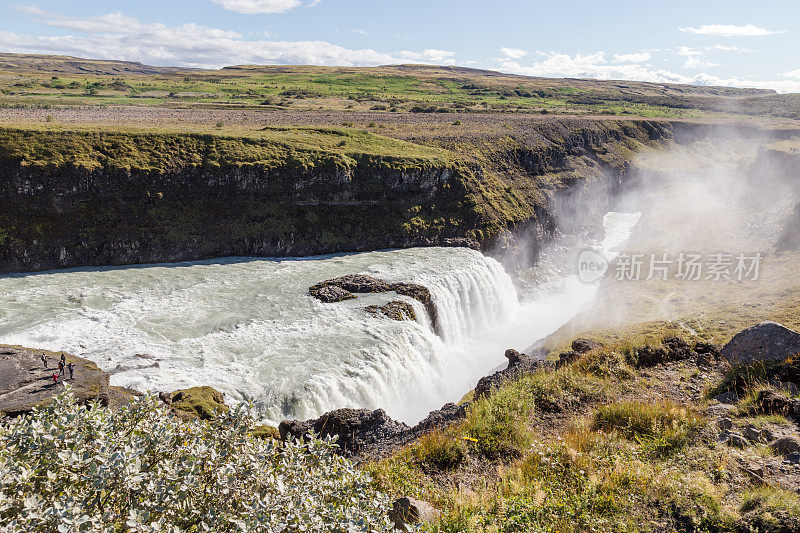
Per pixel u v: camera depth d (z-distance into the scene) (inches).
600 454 395.9
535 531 300.4
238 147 2539.4
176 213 2269.9
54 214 2049.7
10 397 995.3
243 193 2425.0
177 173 2321.6
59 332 1373.0
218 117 4035.4
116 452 192.5
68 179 2070.6
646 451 386.9
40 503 170.6
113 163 2186.3
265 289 1827.0
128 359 1248.8
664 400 502.6
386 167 2696.9
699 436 397.1
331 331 1504.7
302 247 2411.4
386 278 1987.0
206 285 1845.5
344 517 217.3
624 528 288.8
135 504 187.3
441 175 2827.3
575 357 764.6
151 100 5610.2
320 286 1831.9
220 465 220.1
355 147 2906.0
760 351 589.0
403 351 1464.1
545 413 552.7
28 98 4815.5
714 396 527.8
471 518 321.7
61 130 2271.2
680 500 300.4
